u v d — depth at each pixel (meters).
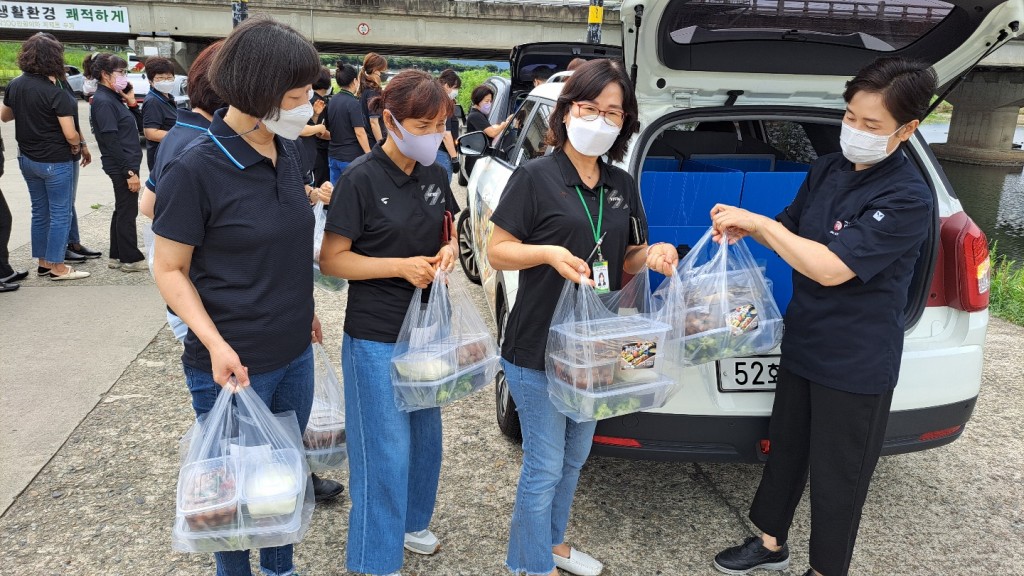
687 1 2.21
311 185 2.71
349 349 2.06
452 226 2.11
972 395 2.45
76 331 4.27
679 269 2.25
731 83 2.58
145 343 4.12
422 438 2.24
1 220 4.92
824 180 2.11
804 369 2.06
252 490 1.65
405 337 2.00
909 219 1.85
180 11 26.27
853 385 1.96
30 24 26.23
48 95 4.78
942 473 3.02
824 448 2.06
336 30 26.69
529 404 2.01
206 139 1.64
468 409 3.50
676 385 2.03
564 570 2.35
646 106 2.69
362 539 2.12
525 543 2.10
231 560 1.89
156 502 2.64
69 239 5.73
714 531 2.60
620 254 2.01
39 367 3.76
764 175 2.96
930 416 2.40
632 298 2.13
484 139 4.52
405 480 2.12
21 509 2.57
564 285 1.91
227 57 1.52
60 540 2.41
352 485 2.14
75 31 26.59
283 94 1.54
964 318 2.45
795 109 2.73
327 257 1.95
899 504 2.78
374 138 6.54
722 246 2.14
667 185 2.91
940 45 2.33
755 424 2.35
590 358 1.83
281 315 1.78
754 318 2.14
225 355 1.62
